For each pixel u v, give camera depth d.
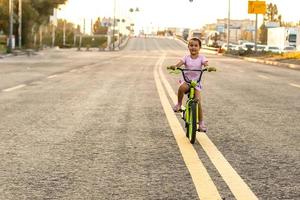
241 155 6.89
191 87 7.93
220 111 11.56
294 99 14.48
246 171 6.00
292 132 8.84
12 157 6.61
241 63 44.25
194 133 7.54
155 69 30.23
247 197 4.95
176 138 8.09
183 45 153.12
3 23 83.94
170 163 6.38
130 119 10.08
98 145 7.47
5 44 80.94
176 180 5.57
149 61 43.88
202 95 15.28
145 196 4.98
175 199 4.88
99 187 5.28
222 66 37.31
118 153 6.94
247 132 8.78
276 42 87.44
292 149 7.34
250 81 21.70
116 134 8.41
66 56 55.44
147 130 8.82
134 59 48.41
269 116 10.85
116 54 68.00
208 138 8.14
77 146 7.38
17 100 13.16
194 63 7.97
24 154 6.80
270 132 8.80
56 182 5.46
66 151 7.02
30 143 7.55
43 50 87.06
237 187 5.30
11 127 8.95
